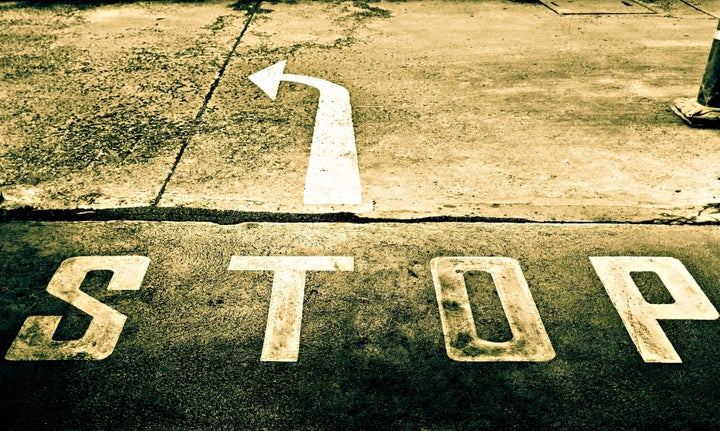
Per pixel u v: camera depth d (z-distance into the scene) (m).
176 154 3.57
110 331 2.37
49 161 3.49
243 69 4.75
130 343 2.32
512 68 4.85
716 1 6.75
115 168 3.43
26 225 2.95
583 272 2.70
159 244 2.84
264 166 3.46
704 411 2.08
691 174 3.41
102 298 2.53
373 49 5.21
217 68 4.76
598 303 2.53
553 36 5.58
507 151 3.64
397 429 2.02
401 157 3.58
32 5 6.26
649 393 2.15
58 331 2.37
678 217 3.05
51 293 2.55
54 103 4.17
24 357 2.27
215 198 3.17
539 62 4.97
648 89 4.48
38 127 3.85
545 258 2.78
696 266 2.73
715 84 3.86
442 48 5.26
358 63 4.91
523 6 6.50
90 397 2.12
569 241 2.88
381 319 2.45
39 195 3.18
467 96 4.36
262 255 2.78
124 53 5.04
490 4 6.55
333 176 3.38
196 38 5.39
